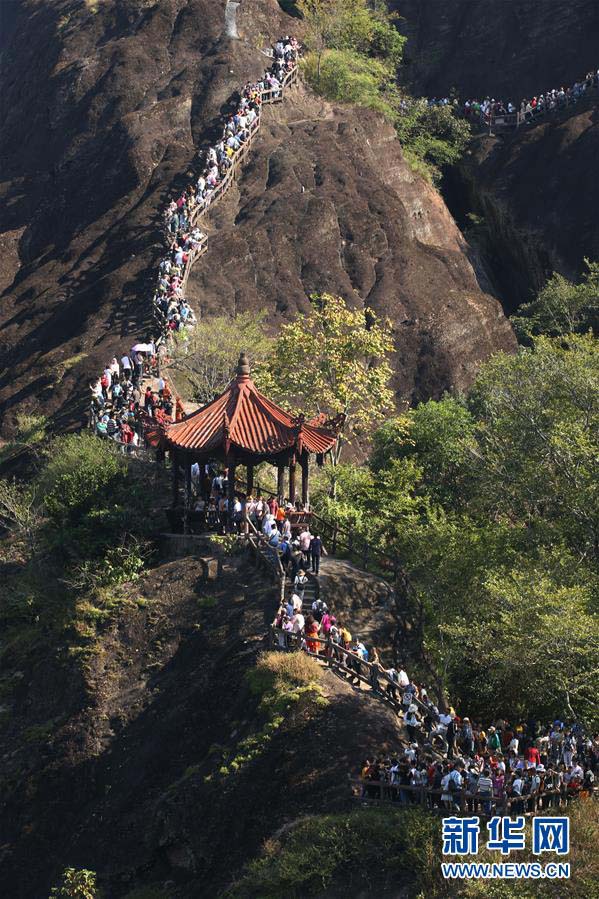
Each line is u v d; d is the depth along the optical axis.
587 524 115.06
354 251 187.12
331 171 195.50
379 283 183.88
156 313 171.12
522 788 89.94
